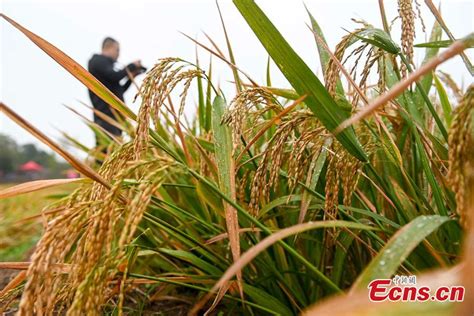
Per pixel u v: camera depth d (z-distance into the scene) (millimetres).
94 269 1008
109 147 2707
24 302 916
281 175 1513
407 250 877
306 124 1547
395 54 1369
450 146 876
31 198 5645
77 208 1030
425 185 1620
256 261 1576
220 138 1387
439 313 569
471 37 764
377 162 1660
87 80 1394
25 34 1273
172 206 1533
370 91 2256
